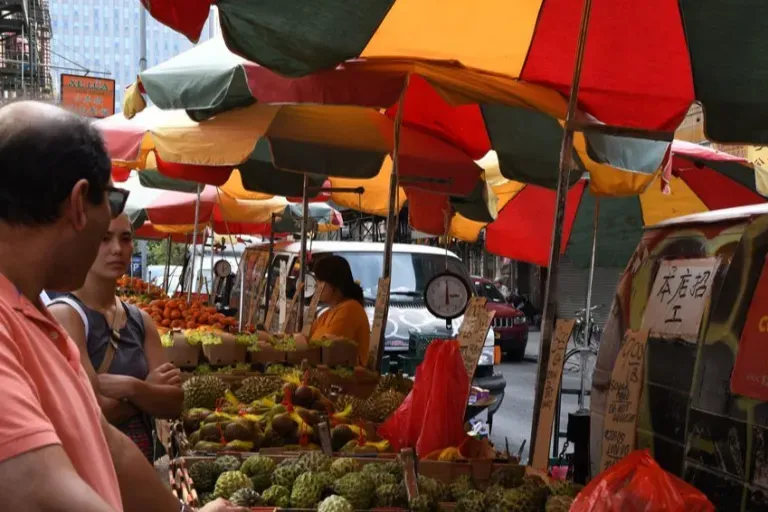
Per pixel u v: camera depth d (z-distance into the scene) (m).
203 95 5.18
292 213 13.38
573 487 3.33
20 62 30.03
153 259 49.44
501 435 9.95
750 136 4.00
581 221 8.83
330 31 3.60
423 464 3.70
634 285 4.00
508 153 6.93
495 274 27.66
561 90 4.77
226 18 3.42
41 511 1.31
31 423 1.33
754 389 2.89
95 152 1.59
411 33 4.31
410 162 6.90
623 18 3.89
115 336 3.94
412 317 10.09
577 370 12.20
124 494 2.11
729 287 3.23
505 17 4.07
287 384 4.91
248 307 13.82
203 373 6.09
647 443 3.56
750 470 2.85
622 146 5.49
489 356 9.71
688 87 4.10
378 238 19.70
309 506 3.34
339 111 6.87
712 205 8.02
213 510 2.28
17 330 1.46
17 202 1.50
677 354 3.45
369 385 5.95
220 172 8.36
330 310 7.29
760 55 3.75
